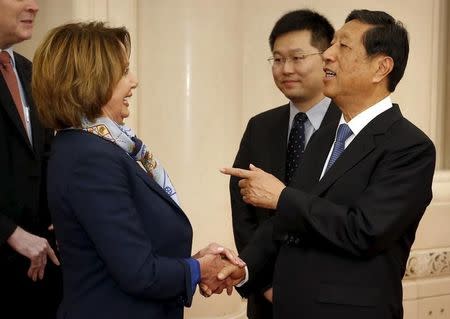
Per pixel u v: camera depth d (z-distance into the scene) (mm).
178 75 3646
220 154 3734
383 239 1871
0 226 2346
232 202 2713
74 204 1655
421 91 4566
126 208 1674
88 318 1723
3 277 2467
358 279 1936
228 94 3746
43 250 2396
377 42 1976
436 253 4250
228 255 2023
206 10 3639
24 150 2523
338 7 4305
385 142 1948
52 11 3660
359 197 1931
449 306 4305
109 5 3627
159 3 3631
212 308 3756
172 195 1981
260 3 4184
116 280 1668
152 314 1760
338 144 2078
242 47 3881
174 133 3670
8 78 2562
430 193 1989
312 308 1961
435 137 4684
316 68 2568
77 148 1686
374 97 2033
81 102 1719
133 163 1774
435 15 4547
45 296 2609
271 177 2062
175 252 1835
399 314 2027
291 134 2623
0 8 2492
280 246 2252
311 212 1918
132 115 3707
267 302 2576
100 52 1735
